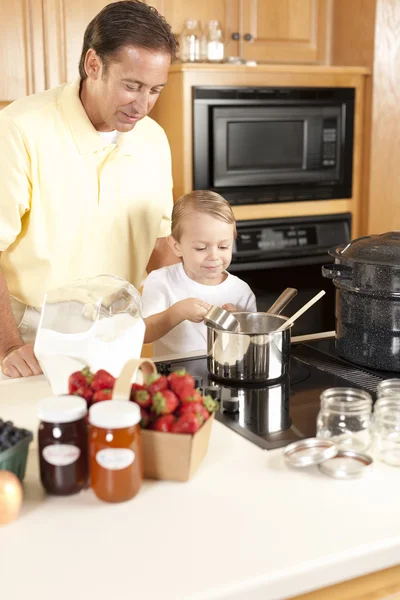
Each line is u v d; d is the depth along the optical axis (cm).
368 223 331
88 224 182
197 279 187
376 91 321
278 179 308
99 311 133
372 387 143
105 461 100
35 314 186
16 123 171
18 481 98
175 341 180
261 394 139
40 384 146
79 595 83
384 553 93
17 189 172
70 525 96
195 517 98
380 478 109
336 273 151
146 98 162
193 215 177
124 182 185
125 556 90
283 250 310
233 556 90
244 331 156
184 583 85
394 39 320
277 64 329
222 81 291
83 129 176
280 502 102
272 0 321
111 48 156
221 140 293
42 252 180
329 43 337
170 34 159
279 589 87
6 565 88
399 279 144
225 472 110
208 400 112
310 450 113
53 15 278
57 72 283
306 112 309
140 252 194
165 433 105
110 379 111
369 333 151
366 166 329
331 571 90
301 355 162
